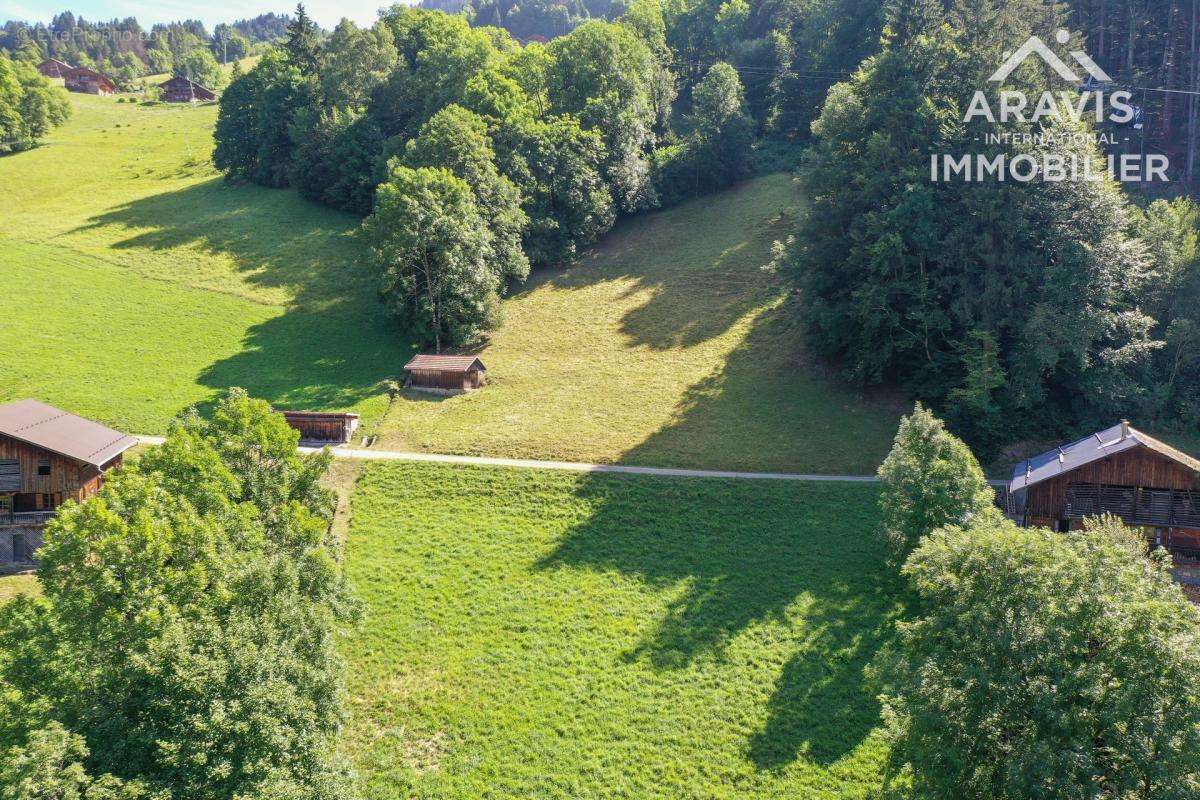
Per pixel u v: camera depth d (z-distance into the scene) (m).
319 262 90.19
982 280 60.81
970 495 42.59
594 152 97.06
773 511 51.19
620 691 37.62
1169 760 21.08
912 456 44.00
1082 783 21.53
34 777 18.75
